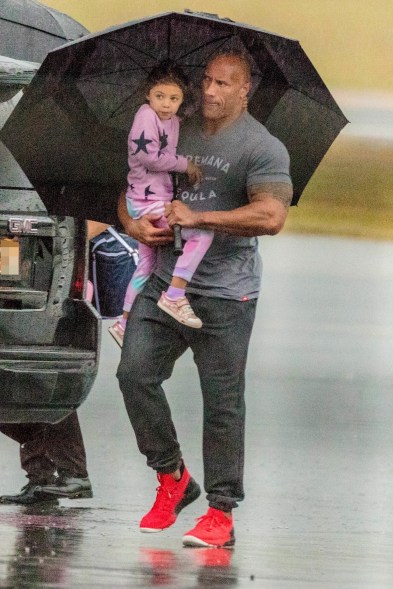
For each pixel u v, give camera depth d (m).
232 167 20.81
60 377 22.75
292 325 50.66
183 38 21.28
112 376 40.47
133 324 21.31
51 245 23.09
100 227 24.75
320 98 21.62
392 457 30.41
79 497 25.06
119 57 21.47
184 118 21.08
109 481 27.06
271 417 34.75
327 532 22.81
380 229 94.19
